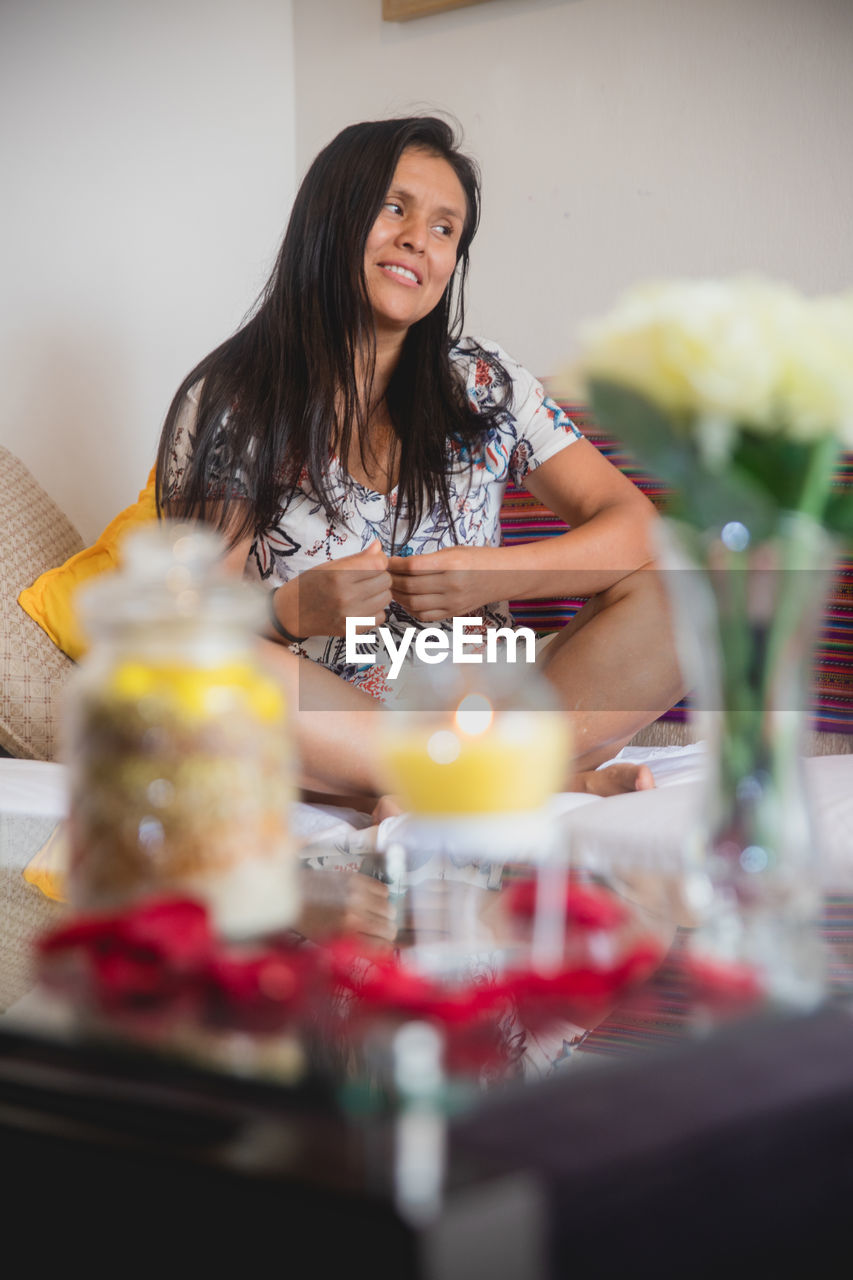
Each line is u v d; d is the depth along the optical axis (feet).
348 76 7.57
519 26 6.94
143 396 8.14
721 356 1.80
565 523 6.12
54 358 8.35
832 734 5.39
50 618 6.03
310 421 5.26
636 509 5.52
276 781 1.92
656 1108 1.48
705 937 2.01
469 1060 1.60
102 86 8.22
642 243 6.64
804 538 1.89
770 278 6.23
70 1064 1.61
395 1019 1.68
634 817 3.51
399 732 2.31
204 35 7.95
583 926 2.05
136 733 1.83
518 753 2.25
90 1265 1.44
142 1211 1.39
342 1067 1.55
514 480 6.07
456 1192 1.24
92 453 8.27
